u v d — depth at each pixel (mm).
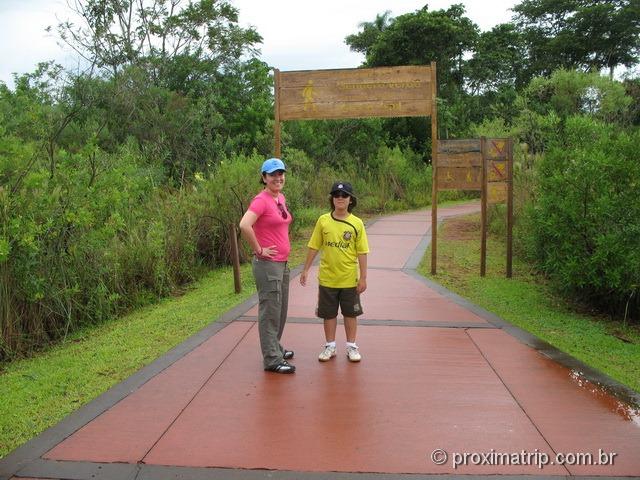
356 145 23547
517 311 7543
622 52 41000
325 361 5250
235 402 4324
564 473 3352
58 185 7398
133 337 6324
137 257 8742
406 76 9453
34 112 9992
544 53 42438
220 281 9617
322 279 5176
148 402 4328
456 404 4301
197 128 18469
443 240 13234
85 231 7617
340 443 3684
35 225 6559
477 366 5145
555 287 8594
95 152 8086
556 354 5504
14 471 3334
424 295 8008
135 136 17312
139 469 3363
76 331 7270
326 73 9586
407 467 3396
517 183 12008
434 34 29688
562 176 7695
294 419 4031
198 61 23219
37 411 4305
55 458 3488
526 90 17906
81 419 4039
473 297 8180
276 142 9750
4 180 7188
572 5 41938
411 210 20500
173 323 6820
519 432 3861
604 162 7434
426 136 29266
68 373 5156
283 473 3326
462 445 3670
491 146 9477
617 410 4219
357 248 5133
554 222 7727
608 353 6027
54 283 7066
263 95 23344
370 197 20031
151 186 10531
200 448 3615
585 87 16844
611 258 7215
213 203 11023
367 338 5984
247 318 6742
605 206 7238
